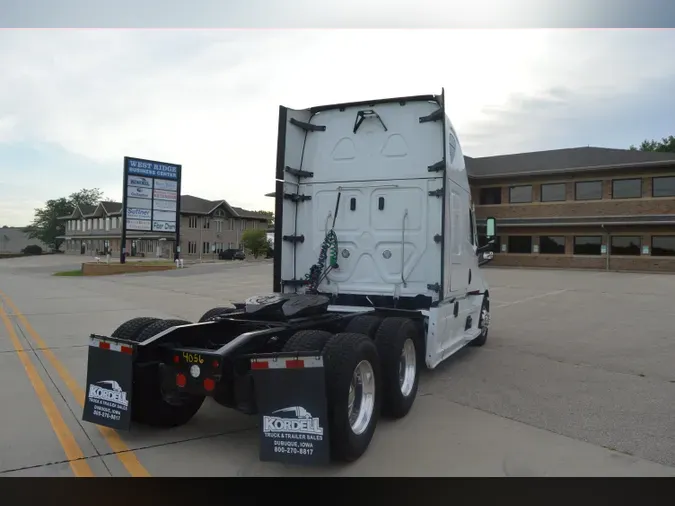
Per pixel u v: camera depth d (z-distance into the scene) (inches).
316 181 287.9
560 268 1465.3
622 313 537.6
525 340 387.9
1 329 434.0
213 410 226.8
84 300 668.7
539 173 1464.1
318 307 225.5
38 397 239.8
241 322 215.9
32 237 4158.5
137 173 1477.6
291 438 156.1
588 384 266.7
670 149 2449.6
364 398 181.0
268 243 2704.2
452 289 274.8
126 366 181.6
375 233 275.3
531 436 193.9
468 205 314.8
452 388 260.2
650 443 186.9
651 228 1357.0
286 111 281.7
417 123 270.4
